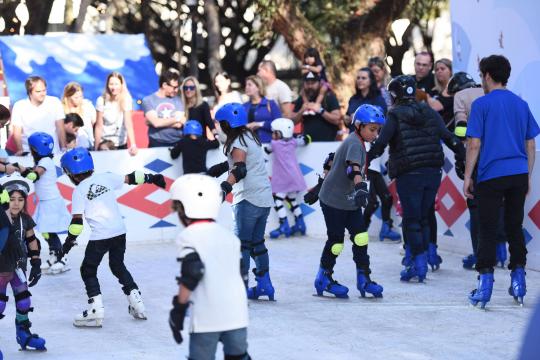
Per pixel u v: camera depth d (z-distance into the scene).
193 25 34.56
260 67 19.94
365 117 12.48
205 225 7.70
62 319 12.45
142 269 16.02
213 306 7.48
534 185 14.99
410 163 13.80
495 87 12.32
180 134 19.25
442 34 36.50
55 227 15.54
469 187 12.57
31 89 18.00
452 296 13.30
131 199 19.00
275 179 19.14
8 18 33.69
